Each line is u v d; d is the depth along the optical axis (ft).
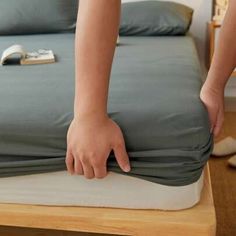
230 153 5.65
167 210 2.93
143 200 2.93
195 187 2.87
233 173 5.20
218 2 6.97
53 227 3.05
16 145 2.88
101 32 2.40
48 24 6.59
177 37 6.32
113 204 2.99
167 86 3.23
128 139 2.74
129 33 6.49
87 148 2.52
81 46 2.46
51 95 3.14
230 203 4.54
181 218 2.87
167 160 2.76
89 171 2.64
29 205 3.10
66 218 2.99
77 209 3.02
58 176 2.97
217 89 3.01
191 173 2.78
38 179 3.01
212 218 2.85
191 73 3.74
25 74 3.86
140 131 2.72
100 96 2.51
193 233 2.84
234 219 4.24
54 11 6.54
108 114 2.77
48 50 4.86
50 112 2.88
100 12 2.38
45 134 2.82
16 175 2.99
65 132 2.79
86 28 2.42
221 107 3.03
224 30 3.00
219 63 3.01
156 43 5.64
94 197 2.99
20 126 2.84
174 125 2.70
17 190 3.07
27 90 3.29
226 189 4.83
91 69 2.47
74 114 2.65
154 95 3.02
